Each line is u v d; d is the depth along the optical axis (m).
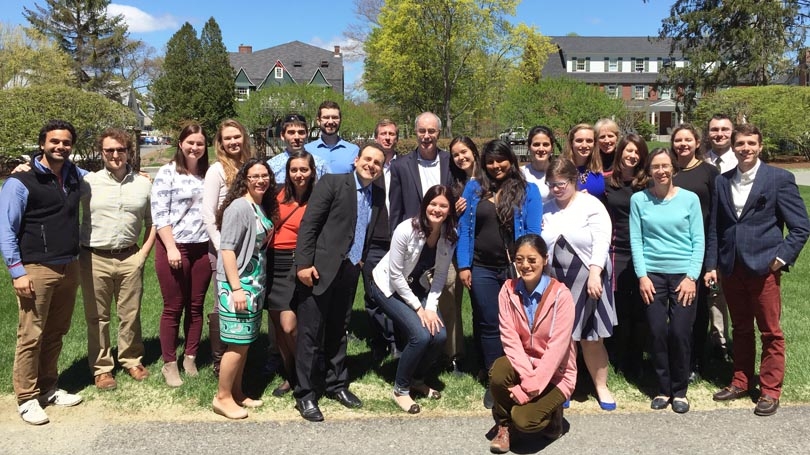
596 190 4.72
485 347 4.44
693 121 30.12
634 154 4.48
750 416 4.08
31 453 3.56
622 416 4.11
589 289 4.05
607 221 4.20
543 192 4.73
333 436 3.80
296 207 4.22
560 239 4.18
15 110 20.64
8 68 40.09
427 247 4.29
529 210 4.27
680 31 34.09
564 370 3.75
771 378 4.10
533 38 39.44
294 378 4.49
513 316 3.82
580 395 4.48
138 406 4.27
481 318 4.43
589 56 69.38
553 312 3.69
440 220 4.07
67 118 20.58
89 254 4.43
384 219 5.16
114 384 4.54
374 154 4.23
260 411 4.21
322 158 5.55
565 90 29.27
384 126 5.59
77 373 4.81
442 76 38.75
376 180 4.50
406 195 5.02
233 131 4.49
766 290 4.09
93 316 4.48
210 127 47.59
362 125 34.03
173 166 4.61
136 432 3.85
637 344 4.79
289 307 4.18
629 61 69.62
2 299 6.75
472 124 44.09
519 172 4.38
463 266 4.37
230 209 3.91
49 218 3.97
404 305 4.21
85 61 49.50
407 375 4.20
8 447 3.62
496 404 3.65
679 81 34.62
